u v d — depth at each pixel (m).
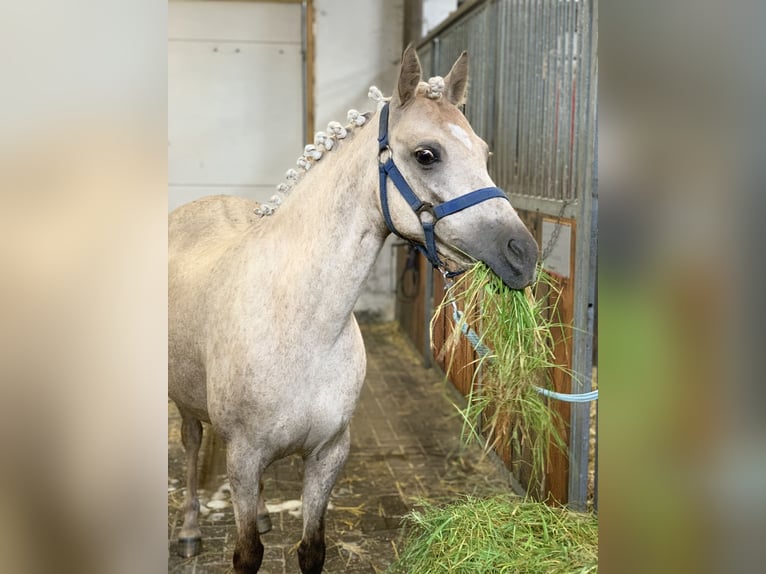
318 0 5.02
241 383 1.43
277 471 2.67
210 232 1.95
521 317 1.34
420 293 4.38
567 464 2.03
